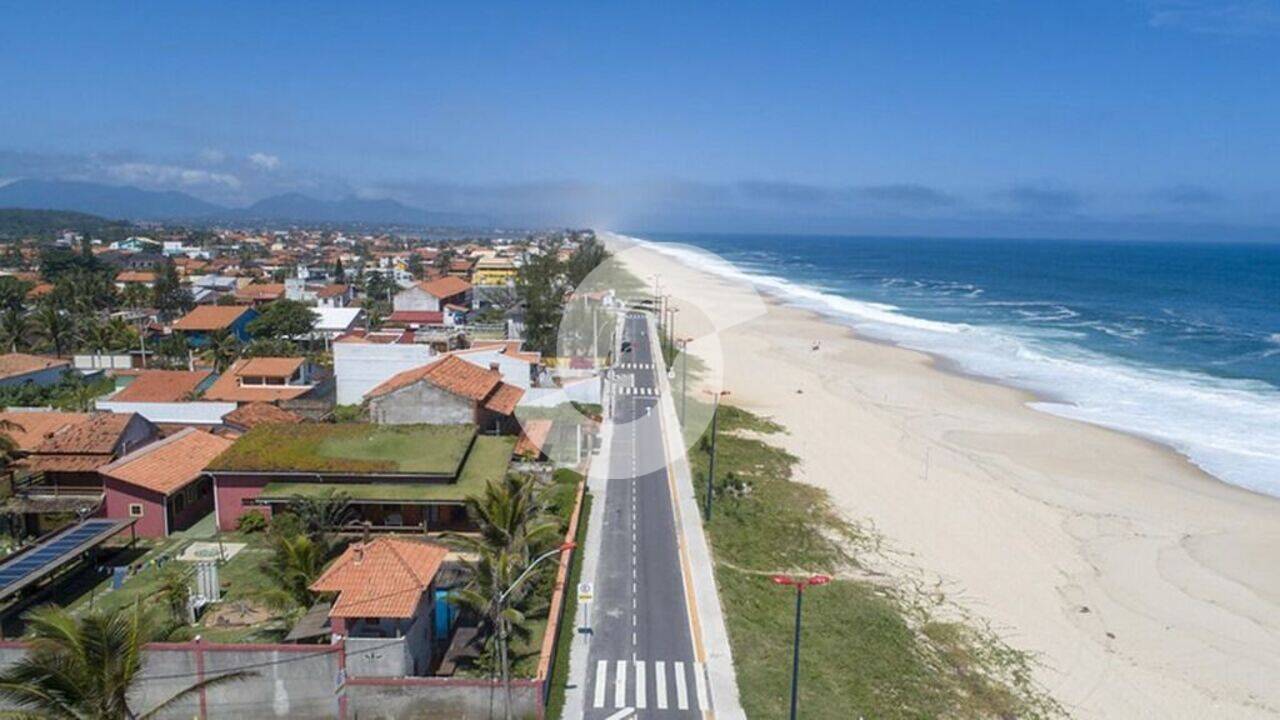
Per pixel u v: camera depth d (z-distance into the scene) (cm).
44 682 2047
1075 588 4338
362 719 2902
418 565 3186
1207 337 12438
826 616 3847
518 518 3638
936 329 13062
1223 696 3434
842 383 8850
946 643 3700
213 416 5716
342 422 5666
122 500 4356
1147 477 6075
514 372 6356
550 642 3234
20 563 3594
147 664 2870
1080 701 3341
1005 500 5544
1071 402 8288
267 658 2898
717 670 3322
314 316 10056
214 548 4244
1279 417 7744
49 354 9438
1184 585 4409
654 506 5003
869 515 5178
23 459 4706
